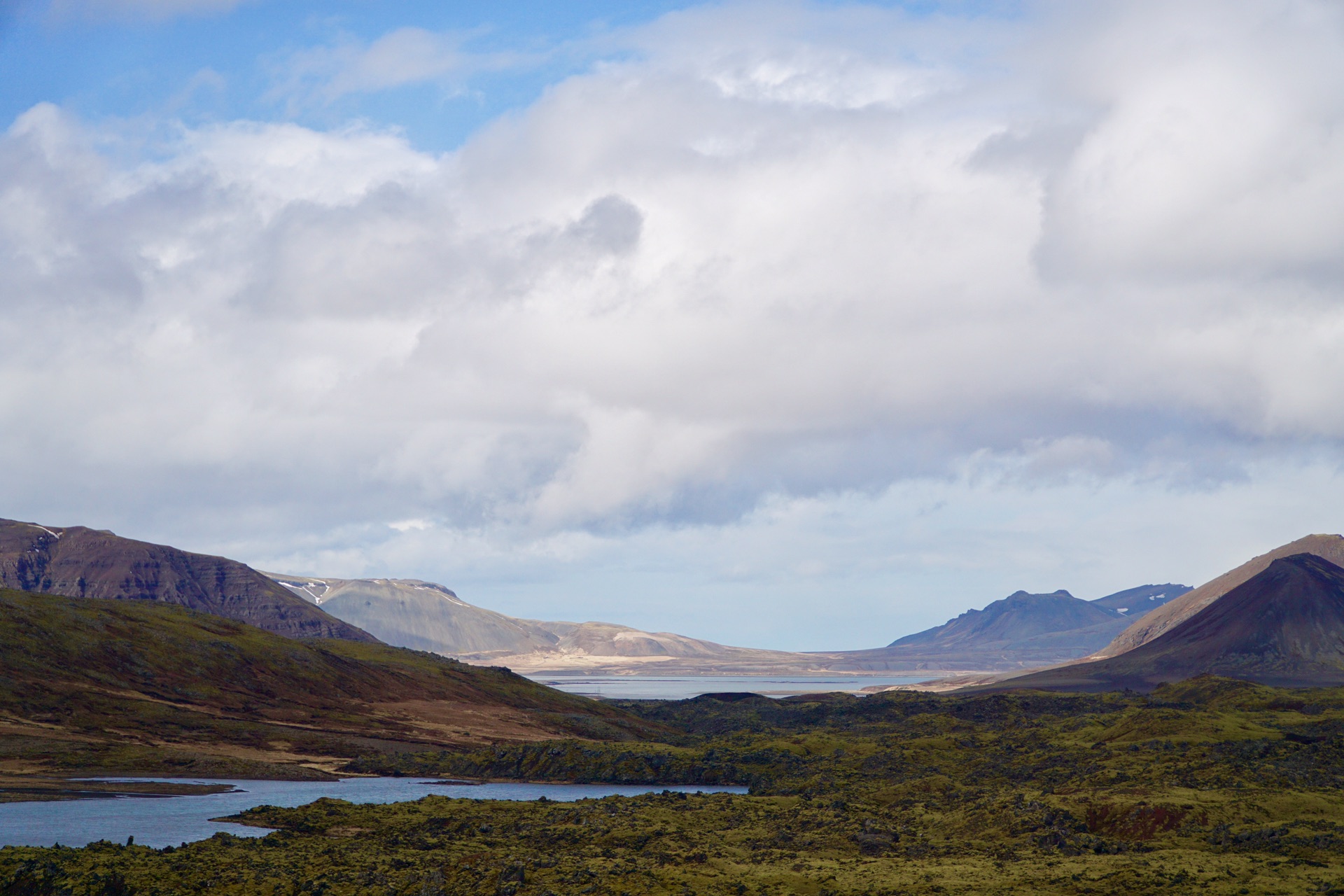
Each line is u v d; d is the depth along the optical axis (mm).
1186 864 120062
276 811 163625
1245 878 112625
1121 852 135250
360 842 141375
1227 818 141875
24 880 108750
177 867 117750
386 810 162750
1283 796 148750
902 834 149125
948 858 133125
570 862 126250
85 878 109750
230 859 123812
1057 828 143250
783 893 113500
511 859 127875
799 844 142500
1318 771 162750
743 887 115750
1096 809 153000
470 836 147500
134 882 110750
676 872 121562
